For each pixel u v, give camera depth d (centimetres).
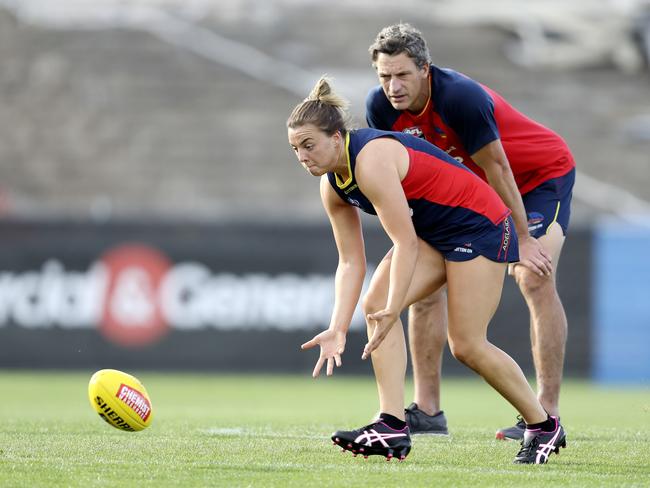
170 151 7300
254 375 5288
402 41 2000
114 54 8188
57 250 5375
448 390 4669
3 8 8544
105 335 5344
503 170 2067
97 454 1758
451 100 2048
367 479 1512
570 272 5241
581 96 7975
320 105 1582
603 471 1638
